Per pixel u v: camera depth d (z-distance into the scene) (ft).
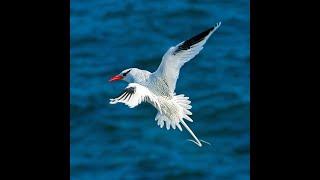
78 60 98.63
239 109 90.33
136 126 87.86
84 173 83.25
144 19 105.19
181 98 53.21
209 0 107.65
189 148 85.05
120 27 103.96
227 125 88.43
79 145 86.38
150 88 52.06
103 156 84.84
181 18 105.09
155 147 85.25
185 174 82.28
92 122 88.69
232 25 103.55
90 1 108.99
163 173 82.48
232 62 97.04
